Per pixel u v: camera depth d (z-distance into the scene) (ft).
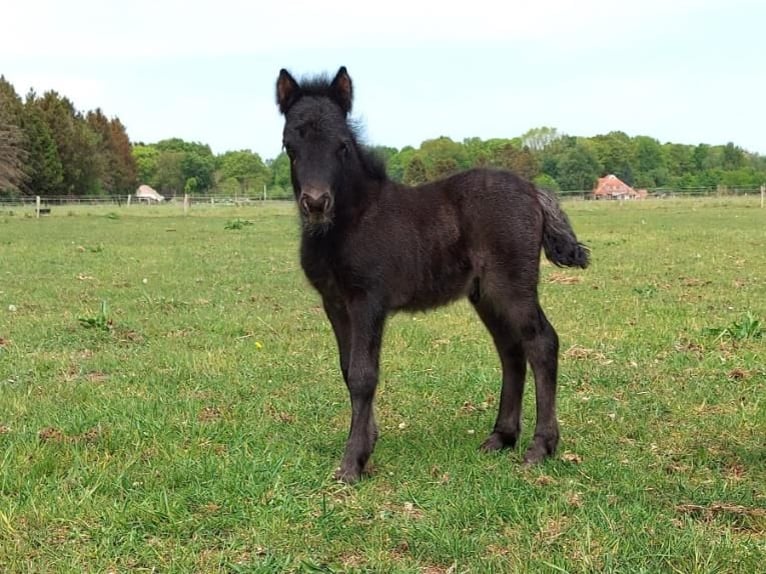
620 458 16.98
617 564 11.99
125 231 88.17
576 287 41.83
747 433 18.38
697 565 11.81
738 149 322.55
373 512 14.15
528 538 12.96
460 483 15.48
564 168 237.86
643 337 28.78
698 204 143.84
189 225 99.60
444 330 30.99
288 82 16.53
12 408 20.20
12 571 11.89
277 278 46.62
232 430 18.49
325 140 15.58
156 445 17.17
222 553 12.51
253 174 335.26
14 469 15.53
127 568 12.10
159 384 22.88
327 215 15.21
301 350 27.61
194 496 14.39
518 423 18.21
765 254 56.29
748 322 28.66
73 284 44.14
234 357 26.27
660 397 21.36
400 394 22.16
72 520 13.47
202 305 37.40
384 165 16.75
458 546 12.59
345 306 16.67
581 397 21.54
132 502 14.14
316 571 12.00
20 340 29.17
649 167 297.33
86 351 27.66
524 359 18.19
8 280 45.73
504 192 17.15
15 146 203.62
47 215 130.21
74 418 18.90
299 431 18.83
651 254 57.62
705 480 15.62
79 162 247.91
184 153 361.30
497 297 17.16
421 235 16.67
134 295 40.29
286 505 14.15
